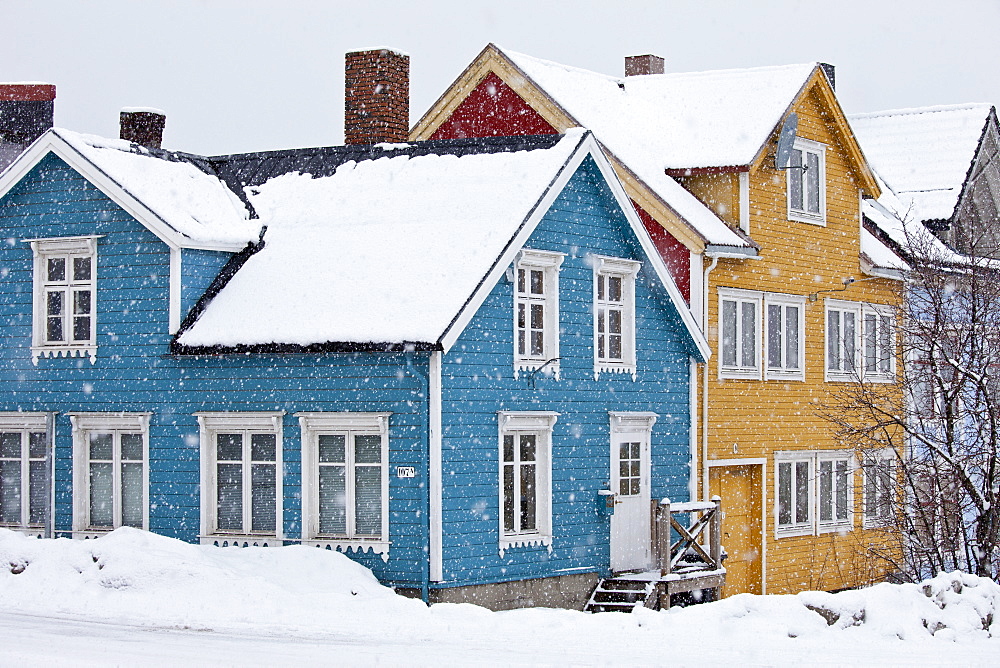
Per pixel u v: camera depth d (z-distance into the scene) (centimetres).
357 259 2581
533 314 2617
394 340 2358
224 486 2570
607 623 1934
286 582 2216
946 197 3931
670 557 2805
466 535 2417
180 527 2583
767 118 3241
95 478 2698
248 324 2533
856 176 3553
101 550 2128
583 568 2675
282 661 1548
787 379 3306
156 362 2619
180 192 2747
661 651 1702
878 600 1989
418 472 2370
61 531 2692
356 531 2438
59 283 2738
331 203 2788
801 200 3391
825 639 1866
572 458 2670
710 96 3412
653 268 2858
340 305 2481
